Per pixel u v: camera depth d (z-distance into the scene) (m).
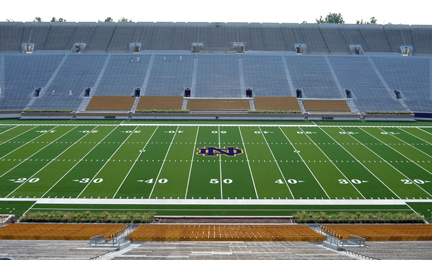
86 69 65.00
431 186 30.59
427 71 66.19
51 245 17.78
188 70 65.88
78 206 26.59
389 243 18.77
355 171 33.88
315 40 75.38
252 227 23.02
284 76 65.19
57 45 72.44
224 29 77.62
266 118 55.75
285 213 26.00
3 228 21.78
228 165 35.16
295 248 17.25
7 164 34.47
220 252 16.16
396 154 38.75
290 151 39.53
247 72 65.88
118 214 24.56
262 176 32.59
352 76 65.25
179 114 55.44
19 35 73.62
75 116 55.22
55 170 33.22
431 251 17.03
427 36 76.44
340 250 17.17
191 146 40.91
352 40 75.44
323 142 43.06
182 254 15.80
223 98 60.22
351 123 53.44
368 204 27.42
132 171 33.28
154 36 75.19
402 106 58.88
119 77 63.69
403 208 26.81
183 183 30.88
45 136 44.28
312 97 60.75
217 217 25.00
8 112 55.03
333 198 28.39
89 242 18.52
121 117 55.31
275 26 78.81
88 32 75.44
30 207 26.30
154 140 43.12
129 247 17.64
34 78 62.50
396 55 72.81
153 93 60.69
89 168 33.81
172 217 24.98
